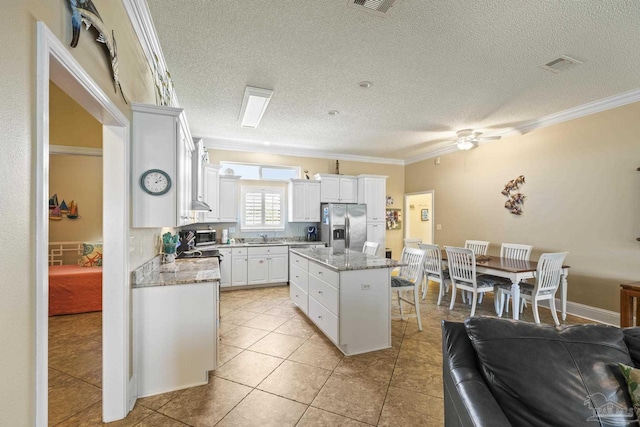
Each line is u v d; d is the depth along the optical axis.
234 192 5.40
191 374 2.21
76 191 4.52
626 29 2.20
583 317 3.76
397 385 2.23
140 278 2.25
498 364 1.16
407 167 7.23
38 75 0.97
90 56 1.42
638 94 3.27
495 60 2.67
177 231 4.54
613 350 1.17
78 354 2.74
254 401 2.03
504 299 4.13
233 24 2.20
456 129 4.74
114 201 1.88
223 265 4.96
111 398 1.84
